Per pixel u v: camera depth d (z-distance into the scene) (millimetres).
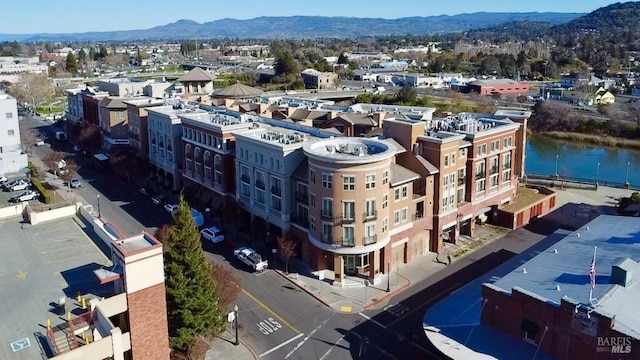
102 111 120812
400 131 69000
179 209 45594
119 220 82250
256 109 111750
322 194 59688
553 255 51062
